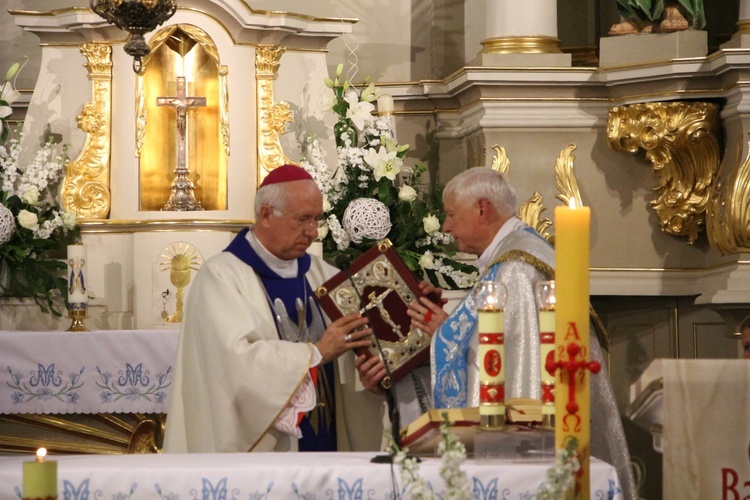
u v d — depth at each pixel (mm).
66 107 8391
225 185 8219
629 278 8305
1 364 6879
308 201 5805
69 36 8406
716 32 9109
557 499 2812
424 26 9664
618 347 8477
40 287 7852
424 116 9250
